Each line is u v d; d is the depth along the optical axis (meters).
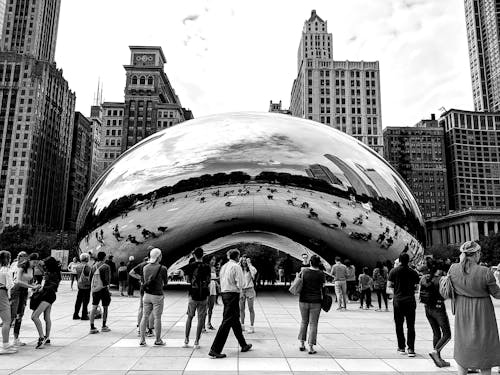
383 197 20.08
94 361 6.90
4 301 7.43
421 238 22.00
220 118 21.61
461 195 165.00
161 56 137.88
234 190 18.81
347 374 6.27
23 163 124.12
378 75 148.25
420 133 164.12
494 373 6.52
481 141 171.00
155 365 6.66
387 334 9.68
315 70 147.50
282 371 6.39
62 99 147.00
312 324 7.65
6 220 120.56
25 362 6.82
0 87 127.50
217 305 15.50
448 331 6.84
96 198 20.80
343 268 14.93
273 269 26.11
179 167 19.41
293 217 19.14
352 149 21.05
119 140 137.62
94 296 9.54
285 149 19.56
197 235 19.69
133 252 19.52
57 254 34.22
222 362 6.88
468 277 5.19
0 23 158.25
